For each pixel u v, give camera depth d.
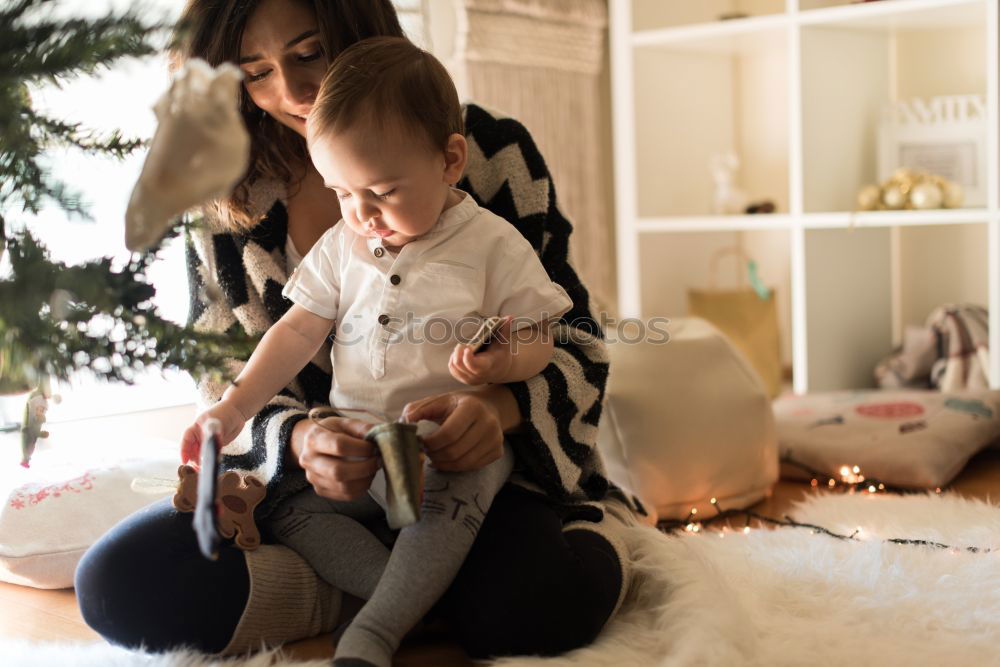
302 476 1.23
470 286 1.19
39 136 0.89
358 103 1.12
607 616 1.15
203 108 0.73
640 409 1.73
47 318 0.83
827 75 2.62
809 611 1.21
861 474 1.92
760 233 3.18
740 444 1.78
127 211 0.75
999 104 2.28
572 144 2.81
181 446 1.16
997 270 2.31
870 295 2.80
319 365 1.33
